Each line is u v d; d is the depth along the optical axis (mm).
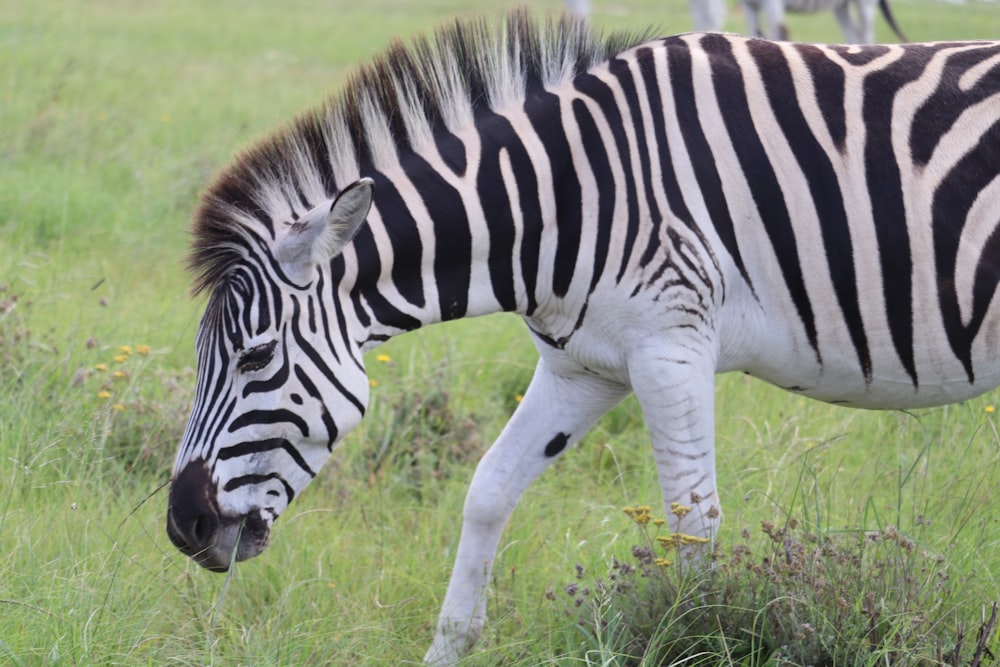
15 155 19109
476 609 8727
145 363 12016
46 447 9977
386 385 13000
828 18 52781
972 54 8422
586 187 7965
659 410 8078
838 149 8047
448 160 7992
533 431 8773
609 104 8039
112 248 16234
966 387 8680
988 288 8227
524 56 8234
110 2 42219
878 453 11789
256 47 35938
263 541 7805
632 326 8016
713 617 8227
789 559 8344
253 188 7719
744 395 13398
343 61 34719
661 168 7914
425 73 8102
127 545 9305
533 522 10695
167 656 8070
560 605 8906
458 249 8016
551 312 8320
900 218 8062
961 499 10438
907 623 7926
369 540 10336
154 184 18781
